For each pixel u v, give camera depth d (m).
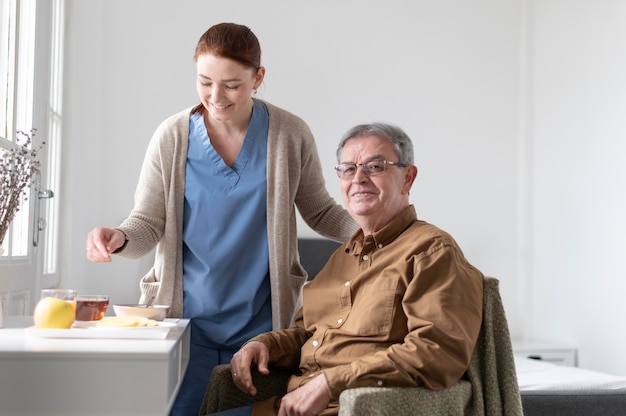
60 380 1.14
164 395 1.16
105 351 1.15
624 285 3.86
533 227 4.60
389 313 1.60
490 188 4.57
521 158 4.62
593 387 2.49
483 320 1.59
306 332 1.85
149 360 1.16
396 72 4.43
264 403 1.72
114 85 3.96
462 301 1.53
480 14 4.59
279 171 2.00
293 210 2.08
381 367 1.46
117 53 3.97
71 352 1.14
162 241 2.02
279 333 1.83
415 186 4.46
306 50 4.30
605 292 4.00
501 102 4.60
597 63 4.13
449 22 4.54
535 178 4.59
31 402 1.14
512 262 4.58
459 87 4.54
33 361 1.14
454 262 1.58
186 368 1.86
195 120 2.01
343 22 4.36
